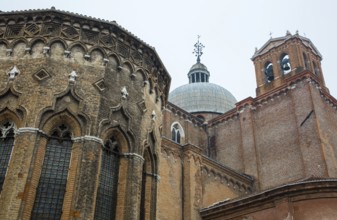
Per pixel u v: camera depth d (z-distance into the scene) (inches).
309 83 1763.0
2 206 749.3
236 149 1941.4
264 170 1774.1
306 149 1652.3
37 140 820.6
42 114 846.5
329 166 1581.0
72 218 763.4
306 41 2095.2
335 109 1865.2
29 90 870.4
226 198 1556.3
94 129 867.4
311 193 1112.8
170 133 1953.7
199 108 2471.7
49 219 775.7
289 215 1109.1
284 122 1804.9
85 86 910.4
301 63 1943.9
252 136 1882.4
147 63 1069.1
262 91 2030.0
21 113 848.3
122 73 987.9
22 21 957.2
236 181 1663.4
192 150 1455.5
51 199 794.8
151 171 1007.6
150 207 966.4
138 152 940.0
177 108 2050.9
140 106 999.0
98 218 829.8
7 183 771.4
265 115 1903.3
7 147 833.5
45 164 823.7
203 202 1425.9
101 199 850.8
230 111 2063.2
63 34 949.2
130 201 873.5
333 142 1710.1
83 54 947.3
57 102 874.1
